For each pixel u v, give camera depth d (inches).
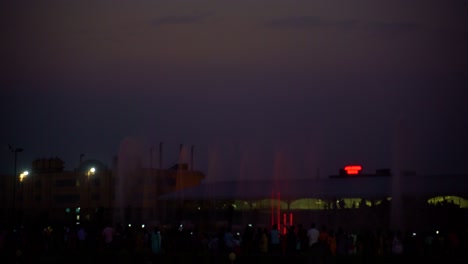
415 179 2701.8
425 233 1985.7
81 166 4229.8
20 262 1657.2
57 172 4249.5
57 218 3991.1
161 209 3383.4
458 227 2449.6
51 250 1851.6
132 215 4047.7
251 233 1739.7
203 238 1803.6
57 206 4188.0
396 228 2541.8
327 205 2709.2
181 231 1777.8
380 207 2613.2
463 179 2664.9
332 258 955.3
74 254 1720.0
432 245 1637.6
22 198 4291.3
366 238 1605.6
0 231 1913.1
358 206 2659.9
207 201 2952.8
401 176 2758.4
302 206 2753.4
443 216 2508.6
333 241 1561.3
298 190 2795.3
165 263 1581.0
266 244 1646.2
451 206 2516.0
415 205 2578.7
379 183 2726.4
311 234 1579.7
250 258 1556.3
